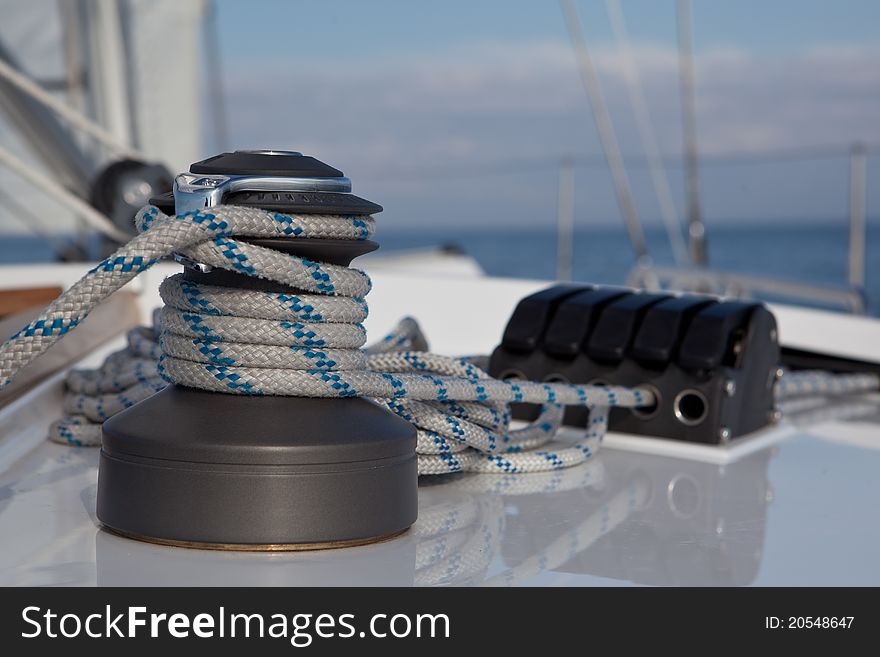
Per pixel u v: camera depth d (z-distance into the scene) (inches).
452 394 46.8
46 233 201.5
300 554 36.8
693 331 59.5
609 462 56.3
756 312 62.4
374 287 103.3
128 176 121.6
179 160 199.8
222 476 36.1
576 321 62.7
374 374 41.4
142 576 34.4
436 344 102.4
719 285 105.5
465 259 161.8
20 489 45.8
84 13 176.6
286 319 37.8
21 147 159.6
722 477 53.3
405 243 2281.0
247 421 37.1
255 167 37.9
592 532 42.2
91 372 61.5
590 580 36.1
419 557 37.4
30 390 62.4
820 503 48.1
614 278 1939.0
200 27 201.5
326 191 38.4
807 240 2065.7
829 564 38.7
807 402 82.9
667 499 48.3
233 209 36.6
